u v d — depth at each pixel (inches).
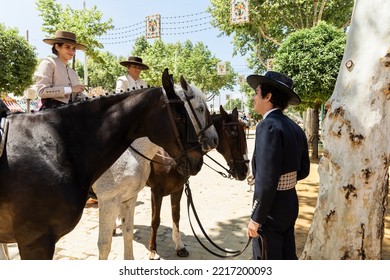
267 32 695.1
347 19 615.5
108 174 114.5
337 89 118.6
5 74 536.1
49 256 78.6
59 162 79.5
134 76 196.9
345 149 112.7
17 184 74.4
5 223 78.1
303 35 366.0
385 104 108.5
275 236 85.6
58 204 77.6
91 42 534.3
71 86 127.5
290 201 86.3
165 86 95.9
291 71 358.9
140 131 96.6
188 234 190.9
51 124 83.2
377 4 108.5
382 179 112.1
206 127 111.7
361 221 111.3
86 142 86.5
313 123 444.1
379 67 107.0
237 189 304.2
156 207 153.4
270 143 79.7
